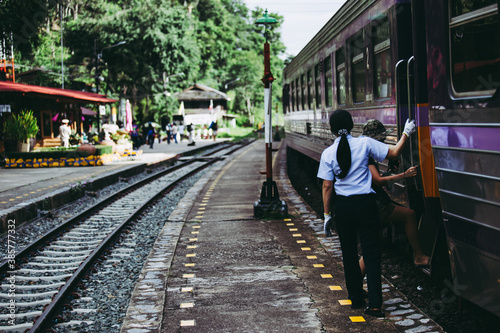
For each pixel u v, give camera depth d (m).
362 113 7.39
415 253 4.87
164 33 47.28
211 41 80.75
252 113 93.06
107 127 25.00
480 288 3.72
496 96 3.45
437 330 4.14
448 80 4.08
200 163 25.14
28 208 10.18
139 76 48.34
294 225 8.51
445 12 4.10
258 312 4.64
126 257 7.19
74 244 8.06
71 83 45.12
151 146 34.94
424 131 4.86
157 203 12.15
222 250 6.98
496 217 3.47
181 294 5.20
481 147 3.62
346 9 8.09
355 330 4.20
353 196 4.46
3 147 22.83
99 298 5.47
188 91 73.56
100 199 13.38
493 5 3.54
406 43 5.71
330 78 9.80
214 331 4.25
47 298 5.57
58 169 19.05
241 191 13.20
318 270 5.90
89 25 40.72
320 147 11.07
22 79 32.47
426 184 4.82
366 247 4.48
